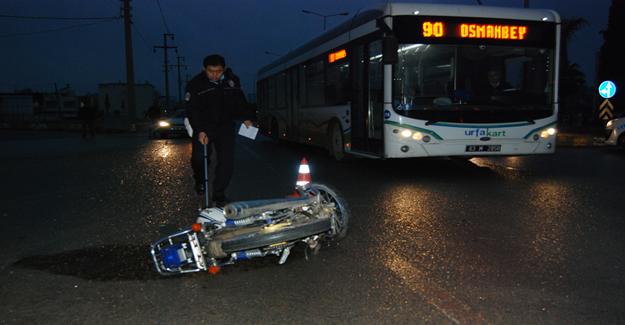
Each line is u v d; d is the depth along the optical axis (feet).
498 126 32.65
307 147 61.36
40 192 30.07
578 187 29.25
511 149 33.09
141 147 65.67
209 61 20.43
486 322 11.69
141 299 13.24
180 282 14.37
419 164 40.91
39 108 272.31
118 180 34.35
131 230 20.26
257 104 76.64
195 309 12.59
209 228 14.70
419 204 24.47
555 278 14.37
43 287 14.16
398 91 31.99
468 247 17.33
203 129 20.61
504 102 32.91
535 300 12.87
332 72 42.65
